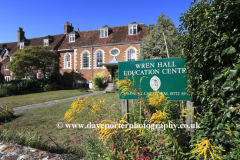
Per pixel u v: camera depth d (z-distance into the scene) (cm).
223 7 173
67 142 398
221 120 186
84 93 1672
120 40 2156
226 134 178
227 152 181
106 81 2162
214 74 197
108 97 1209
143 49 1223
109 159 200
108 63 1983
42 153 162
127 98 359
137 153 192
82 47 2323
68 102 1062
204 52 202
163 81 333
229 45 170
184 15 283
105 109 288
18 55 2062
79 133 457
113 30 2384
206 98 219
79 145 363
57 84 2222
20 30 3250
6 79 3130
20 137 341
